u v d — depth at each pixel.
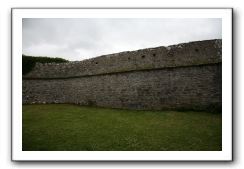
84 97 14.57
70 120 9.76
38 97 15.41
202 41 10.78
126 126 8.52
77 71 15.22
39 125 8.86
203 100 10.30
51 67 15.93
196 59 10.79
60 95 15.48
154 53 12.07
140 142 6.61
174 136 7.09
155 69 11.84
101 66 14.14
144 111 11.33
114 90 13.26
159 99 11.48
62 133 7.67
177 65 11.24
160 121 9.05
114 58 13.61
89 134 7.54
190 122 8.59
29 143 6.50
